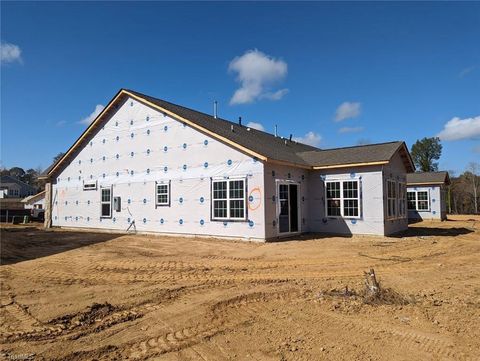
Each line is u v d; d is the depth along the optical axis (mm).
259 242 15812
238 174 16766
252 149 16312
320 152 21375
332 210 18750
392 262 11562
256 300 7371
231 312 6621
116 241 16906
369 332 5617
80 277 9531
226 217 17078
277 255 12742
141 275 9750
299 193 18688
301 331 5680
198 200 18188
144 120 20828
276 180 16828
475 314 6402
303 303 7117
